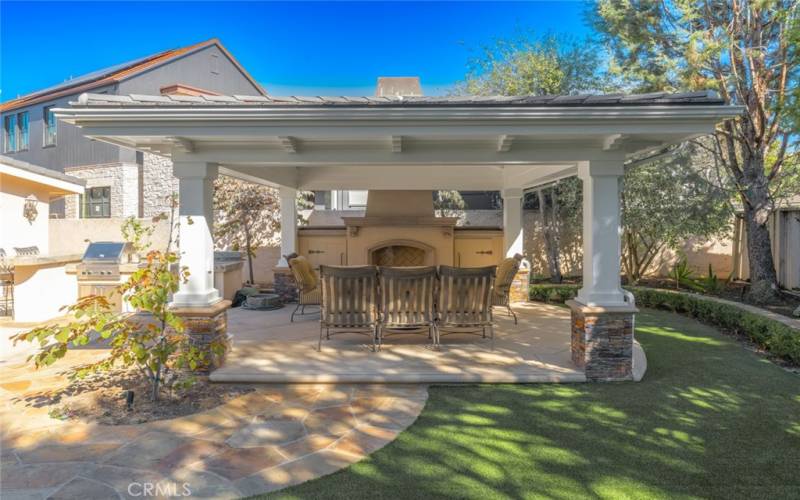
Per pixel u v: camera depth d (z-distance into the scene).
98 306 5.17
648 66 11.11
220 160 6.05
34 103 21.50
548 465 3.86
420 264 12.20
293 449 4.14
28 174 11.31
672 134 5.22
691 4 10.35
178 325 5.02
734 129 11.57
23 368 6.48
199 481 3.63
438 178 11.37
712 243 15.95
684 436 4.38
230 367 6.13
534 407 5.09
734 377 6.11
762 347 7.76
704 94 5.04
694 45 9.86
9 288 11.23
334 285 6.79
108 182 19.28
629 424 4.65
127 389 5.58
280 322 9.16
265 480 3.64
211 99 5.28
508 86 14.47
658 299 11.76
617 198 5.94
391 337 7.89
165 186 17.69
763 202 11.57
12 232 11.29
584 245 6.18
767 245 11.66
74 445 4.20
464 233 12.09
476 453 4.07
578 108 5.01
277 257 15.94
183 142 5.67
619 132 5.14
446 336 7.99
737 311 8.77
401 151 6.14
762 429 4.52
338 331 8.13
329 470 3.79
